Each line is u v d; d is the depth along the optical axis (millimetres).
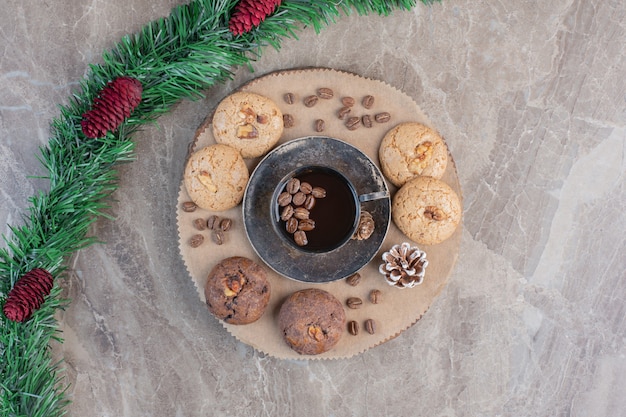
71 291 709
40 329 644
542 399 759
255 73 721
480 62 747
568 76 755
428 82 742
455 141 747
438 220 676
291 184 667
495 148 751
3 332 630
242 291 657
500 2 746
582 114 757
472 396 751
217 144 677
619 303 761
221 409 730
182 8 656
